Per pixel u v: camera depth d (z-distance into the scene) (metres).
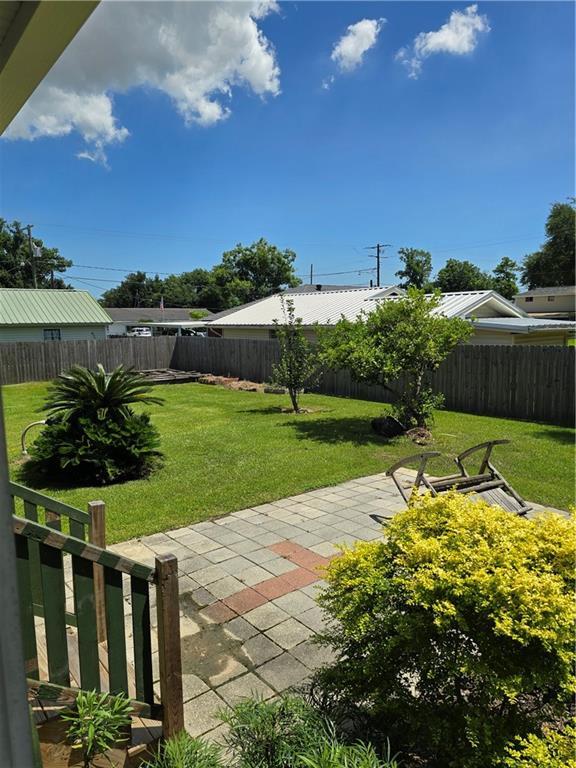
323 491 5.61
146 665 1.95
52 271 44.03
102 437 5.89
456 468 6.40
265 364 15.62
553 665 1.63
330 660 2.65
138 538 4.30
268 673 2.55
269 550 4.05
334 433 8.54
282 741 1.67
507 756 1.59
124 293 60.91
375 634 1.86
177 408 11.51
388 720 1.84
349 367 8.04
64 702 1.90
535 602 1.62
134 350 18.44
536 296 34.16
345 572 2.08
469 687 1.77
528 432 8.30
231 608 3.19
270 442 7.91
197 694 2.40
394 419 8.34
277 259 49.25
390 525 2.25
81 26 0.98
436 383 10.84
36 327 19.72
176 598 1.92
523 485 5.55
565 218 36.62
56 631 1.82
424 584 1.72
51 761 1.82
